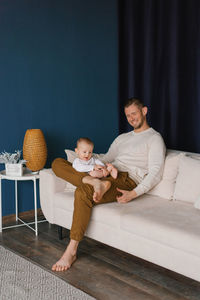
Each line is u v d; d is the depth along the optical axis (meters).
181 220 2.15
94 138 3.83
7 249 2.63
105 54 3.82
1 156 2.91
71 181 2.64
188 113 3.37
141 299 2.00
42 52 3.33
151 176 2.61
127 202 2.53
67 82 3.54
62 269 2.31
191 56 3.28
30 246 2.70
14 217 3.27
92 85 3.75
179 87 3.40
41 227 3.08
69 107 3.59
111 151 3.02
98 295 2.04
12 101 3.18
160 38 3.54
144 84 3.76
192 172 2.48
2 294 2.05
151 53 3.62
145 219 2.17
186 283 2.17
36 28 3.27
